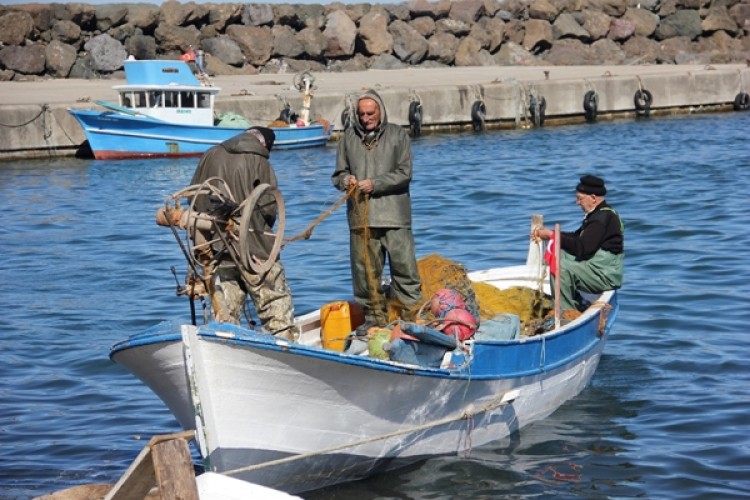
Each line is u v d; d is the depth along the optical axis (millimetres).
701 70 60219
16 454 12289
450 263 13734
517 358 12492
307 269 21297
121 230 26938
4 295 20047
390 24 66688
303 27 65312
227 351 10102
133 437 12828
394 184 12680
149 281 21047
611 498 10984
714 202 27891
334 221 26984
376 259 13031
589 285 14773
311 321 13352
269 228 11992
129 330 17500
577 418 13266
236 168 11734
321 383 10578
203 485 8609
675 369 14891
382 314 13172
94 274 21750
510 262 21406
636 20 72062
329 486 11430
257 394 10414
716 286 19141
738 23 74688
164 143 41812
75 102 43906
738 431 12602
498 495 11125
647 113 55875
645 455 12023
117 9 59688
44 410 13781
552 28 71000
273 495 8508
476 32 68312
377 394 11000
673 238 23531
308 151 43688
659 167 35625
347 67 64125
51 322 18047
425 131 50406
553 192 30688
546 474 11617
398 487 11406
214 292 11289
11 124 41969
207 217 10953
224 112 44594
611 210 14867
